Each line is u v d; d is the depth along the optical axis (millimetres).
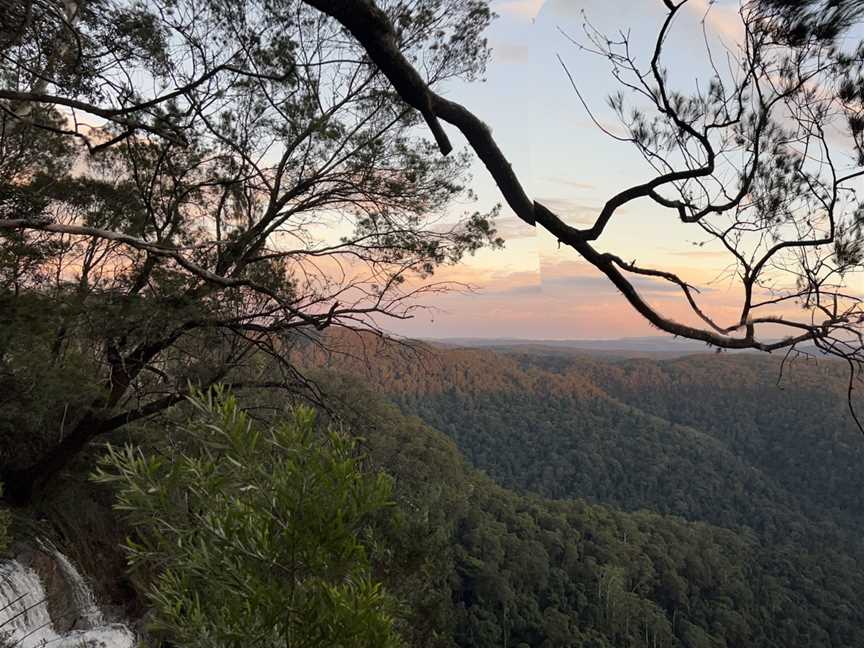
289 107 5867
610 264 1140
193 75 4953
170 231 5562
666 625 53875
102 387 5441
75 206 5285
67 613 5070
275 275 6141
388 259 6258
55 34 3631
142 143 5461
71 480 6375
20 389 4812
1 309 4395
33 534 5371
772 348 1564
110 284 5367
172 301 5297
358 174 6316
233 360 6227
